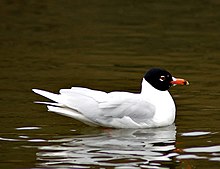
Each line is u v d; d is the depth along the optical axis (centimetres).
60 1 3011
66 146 1219
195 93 1627
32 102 1534
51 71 1864
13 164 1111
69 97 1333
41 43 2250
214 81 1744
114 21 2625
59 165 1106
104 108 1334
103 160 1134
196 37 2356
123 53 2111
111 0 3036
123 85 1711
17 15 2697
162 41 2294
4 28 2467
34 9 2825
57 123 1381
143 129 1349
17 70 1867
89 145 1225
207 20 2625
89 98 1339
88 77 1797
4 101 1538
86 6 2908
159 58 2041
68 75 1816
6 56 2053
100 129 1348
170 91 1650
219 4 2936
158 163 1120
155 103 1381
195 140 1262
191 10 2825
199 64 1959
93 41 2289
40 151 1184
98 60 2012
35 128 1337
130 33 2422
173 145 1229
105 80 1764
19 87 1673
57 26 2519
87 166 1101
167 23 2588
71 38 2333
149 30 2475
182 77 1795
